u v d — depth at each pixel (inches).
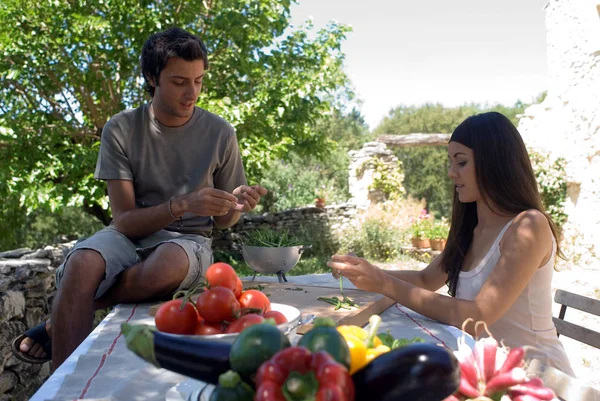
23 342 79.4
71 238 431.2
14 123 291.3
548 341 71.7
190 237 90.4
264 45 326.0
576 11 334.3
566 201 354.0
